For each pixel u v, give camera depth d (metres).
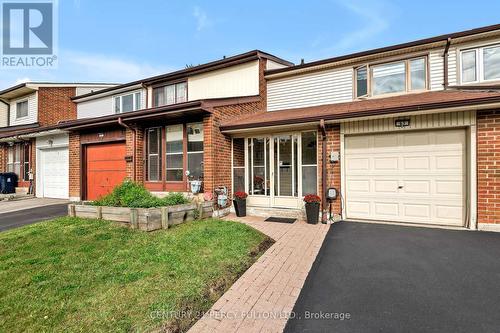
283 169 7.82
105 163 10.34
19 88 15.32
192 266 3.89
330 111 7.23
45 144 12.40
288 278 3.75
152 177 9.17
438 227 6.09
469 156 5.88
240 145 8.45
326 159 7.15
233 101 8.65
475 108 5.53
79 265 3.94
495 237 5.25
